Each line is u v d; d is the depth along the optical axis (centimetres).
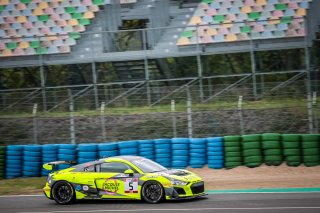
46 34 9606
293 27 8531
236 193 5038
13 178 6881
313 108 6719
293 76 8444
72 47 9238
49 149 6869
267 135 6406
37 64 9162
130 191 4656
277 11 8975
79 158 6738
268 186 5403
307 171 6106
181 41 8819
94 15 9550
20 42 9375
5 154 6944
